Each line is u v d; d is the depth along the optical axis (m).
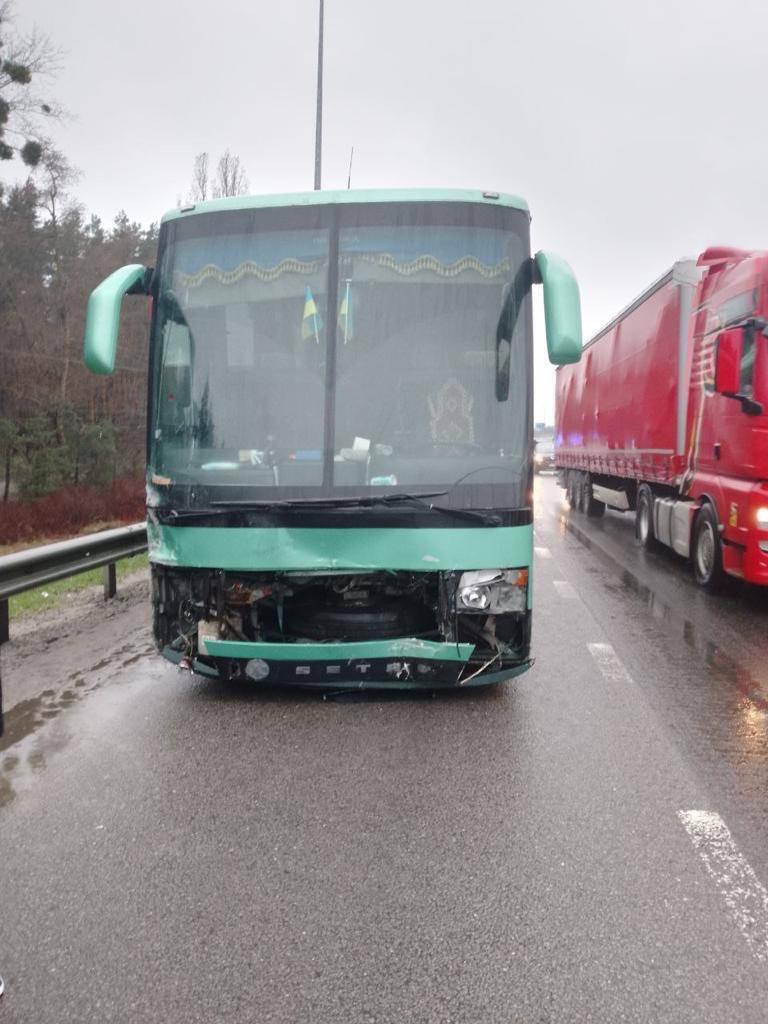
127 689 6.51
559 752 5.25
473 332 5.93
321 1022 2.77
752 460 9.34
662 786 4.73
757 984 2.97
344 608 5.89
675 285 12.38
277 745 5.34
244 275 6.10
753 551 9.30
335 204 6.09
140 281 6.43
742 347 9.48
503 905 3.49
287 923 3.35
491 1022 2.77
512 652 5.90
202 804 4.46
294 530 5.62
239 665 5.85
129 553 10.04
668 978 3.00
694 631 8.71
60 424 35.50
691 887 3.63
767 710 6.13
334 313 5.98
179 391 6.03
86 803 4.48
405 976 3.02
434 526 5.59
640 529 15.47
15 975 3.02
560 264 5.86
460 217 6.06
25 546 20.17
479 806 4.45
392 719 5.86
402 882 3.67
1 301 38.38
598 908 3.47
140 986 2.96
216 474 5.84
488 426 5.79
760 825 4.25
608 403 17.86
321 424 5.82
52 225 40.31
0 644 7.78
